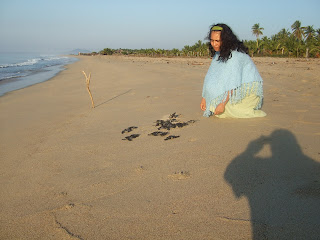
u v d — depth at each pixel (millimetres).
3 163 4062
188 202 2570
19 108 8727
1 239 2295
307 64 24750
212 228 2166
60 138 5105
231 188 2746
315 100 6695
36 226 2439
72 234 2268
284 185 2695
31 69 32625
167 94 8938
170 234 2148
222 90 4832
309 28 58156
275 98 7223
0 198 3008
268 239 1982
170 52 87062
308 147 3566
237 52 4785
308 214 2215
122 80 15070
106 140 4719
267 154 3469
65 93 11789
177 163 3477
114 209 2578
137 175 3256
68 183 3221
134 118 6117
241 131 4430
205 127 4859
